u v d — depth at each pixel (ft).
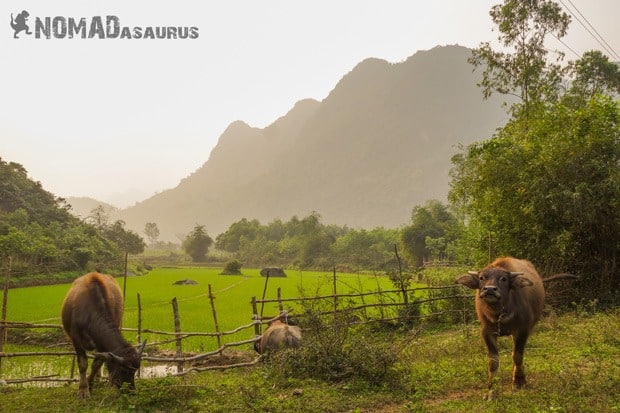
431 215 165.48
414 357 29.86
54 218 205.46
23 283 114.93
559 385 20.94
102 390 24.39
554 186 42.86
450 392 22.34
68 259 142.72
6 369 35.81
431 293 46.78
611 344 28.37
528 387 21.59
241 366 31.09
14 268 119.85
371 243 213.25
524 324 21.77
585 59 80.48
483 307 21.42
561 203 41.70
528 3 74.02
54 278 128.57
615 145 42.16
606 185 40.86
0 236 122.52
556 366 24.39
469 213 52.80
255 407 20.75
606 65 79.15
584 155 42.80
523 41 76.07
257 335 36.27
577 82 81.05
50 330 49.88
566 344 29.68
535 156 44.60
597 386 20.35
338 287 84.28
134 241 286.87
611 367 23.08
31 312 64.03
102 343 22.98
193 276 169.07
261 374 26.32
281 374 25.31
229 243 331.77
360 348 25.39
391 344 27.20
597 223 42.39
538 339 31.50
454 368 25.75
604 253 43.75
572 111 49.83
